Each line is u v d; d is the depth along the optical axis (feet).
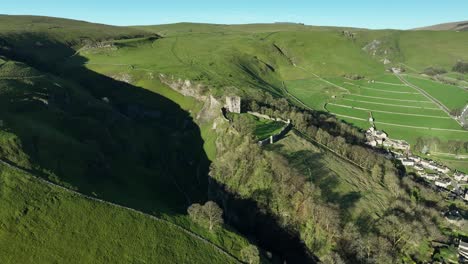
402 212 422.41
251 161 443.32
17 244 261.24
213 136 565.12
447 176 602.85
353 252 352.28
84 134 482.69
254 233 405.18
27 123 409.28
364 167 520.83
